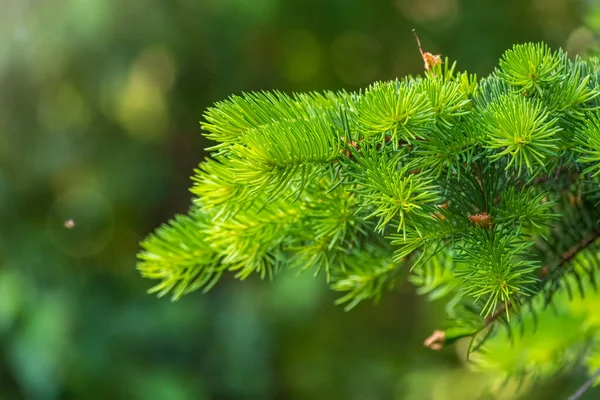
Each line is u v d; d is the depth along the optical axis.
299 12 2.26
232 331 2.11
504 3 2.21
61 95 2.12
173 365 2.09
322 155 0.58
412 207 0.56
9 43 2.02
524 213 0.58
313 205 0.62
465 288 0.57
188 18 2.05
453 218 0.58
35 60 2.04
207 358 2.12
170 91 2.23
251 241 0.63
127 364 2.02
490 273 0.56
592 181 0.59
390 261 0.65
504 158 0.59
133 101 2.23
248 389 2.12
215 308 2.16
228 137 0.59
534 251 0.63
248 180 0.57
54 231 2.18
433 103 0.57
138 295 2.15
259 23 2.12
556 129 0.56
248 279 2.19
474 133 0.58
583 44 2.11
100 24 1.97
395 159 0.57
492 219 0.58
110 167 2.20
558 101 0.58
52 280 2.06
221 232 0.63
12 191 2.11
